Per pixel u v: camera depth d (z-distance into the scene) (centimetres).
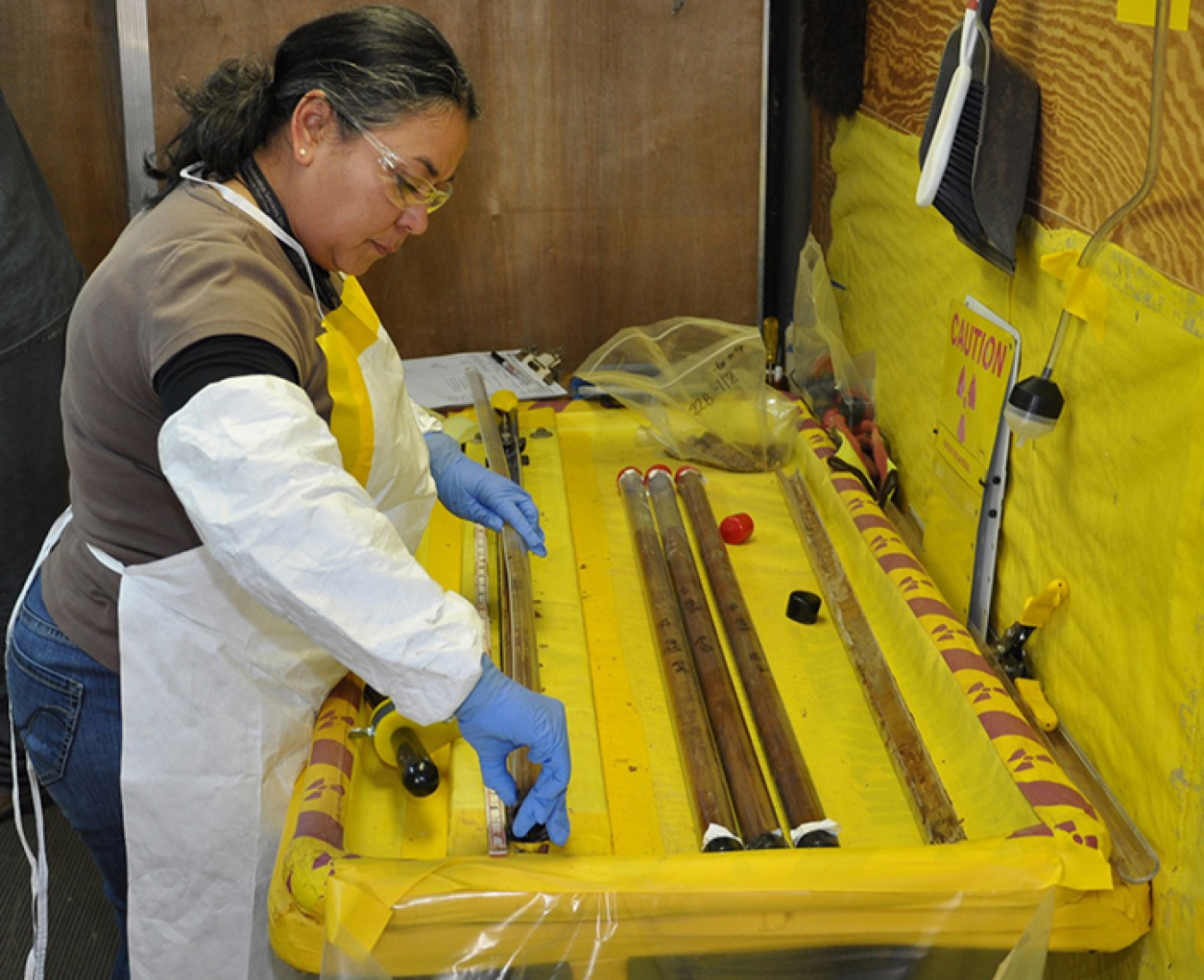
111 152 206
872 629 139
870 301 182
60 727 121
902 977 97
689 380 188
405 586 92
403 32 100
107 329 99
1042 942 95
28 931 187
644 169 215
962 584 143
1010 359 128
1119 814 106
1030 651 128
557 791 102
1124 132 101
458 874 93
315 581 90
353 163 102
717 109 211
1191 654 94
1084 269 108
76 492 113
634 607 150
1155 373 98
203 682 113
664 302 224
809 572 158
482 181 214
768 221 218
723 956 95
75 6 197
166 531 109
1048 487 121
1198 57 88
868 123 177
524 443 186
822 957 96
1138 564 102
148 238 100
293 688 118
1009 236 119
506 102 210
